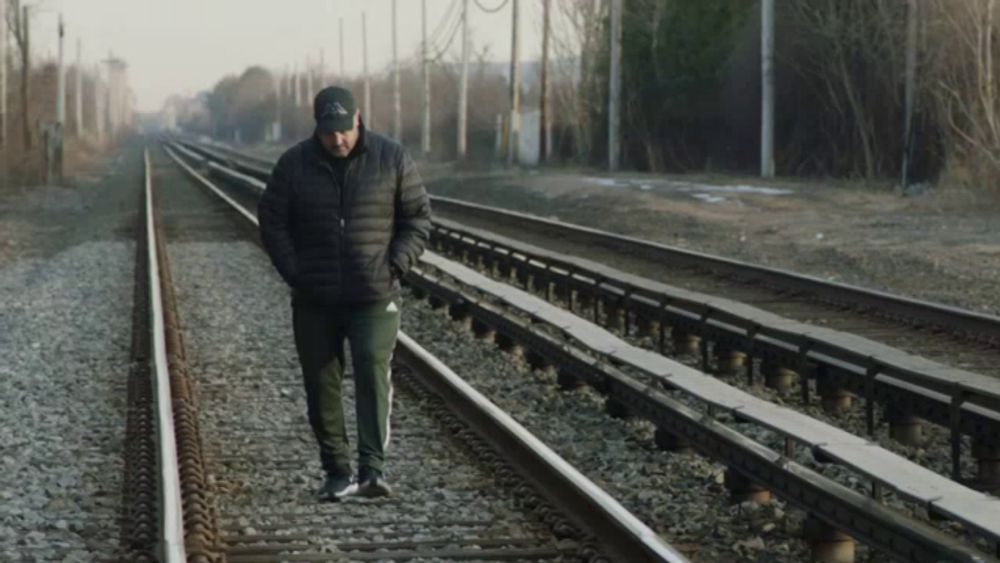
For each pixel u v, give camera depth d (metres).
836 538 6.95
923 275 20.75
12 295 20.19
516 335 13.73
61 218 39.31
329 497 8.16
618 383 10.56
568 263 17.80
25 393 12.05
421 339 15.44
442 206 40.59
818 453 7.73
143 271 21.73
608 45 62.38
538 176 53.88
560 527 7.29
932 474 6.59
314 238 7.93
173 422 9.80
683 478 8.80
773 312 16.22
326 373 8.17
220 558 6.91
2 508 8.04
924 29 38.81
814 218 30.91
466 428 9.88
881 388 9.99
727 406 8.40
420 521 7.71
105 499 8.32
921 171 41.12
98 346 14.88
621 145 60.03
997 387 8.50
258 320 16.62
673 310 13.99
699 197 37.53
